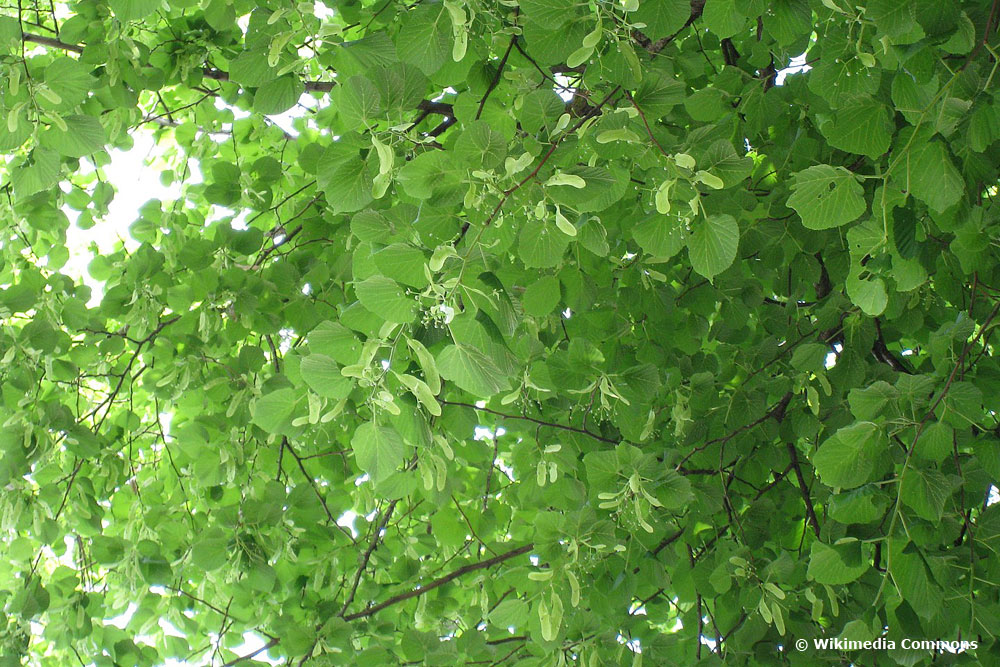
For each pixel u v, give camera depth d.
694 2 2.90
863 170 2.72
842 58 1.82
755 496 3.33
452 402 2.17
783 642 2.67
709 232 1.70
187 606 3.56
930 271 1.82
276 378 3.03
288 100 2.03
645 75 1.85
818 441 3.09
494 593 3.46
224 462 3.16
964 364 2.15
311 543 3.44
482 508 3.70
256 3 2.40
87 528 3.26
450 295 1.45
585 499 2.96
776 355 3.11
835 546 1.90
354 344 1.57
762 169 3.23
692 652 3.00
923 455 1.90
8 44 2.07
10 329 2.85
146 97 3.90
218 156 3.85
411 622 3.72
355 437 1.55
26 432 2.82
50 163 2.16
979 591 2.16
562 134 1.67
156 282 3.06
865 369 2.76
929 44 1.57
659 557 3.04
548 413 3.11
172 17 3.05
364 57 1.87
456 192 1.57
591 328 3.21
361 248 1.66
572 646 2.63
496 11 2.02
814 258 3.15
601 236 1.77
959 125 1.58
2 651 3.04
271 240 3.60
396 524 3.64
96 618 3.55
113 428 3.68
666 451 2.78
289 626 3.12
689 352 3.24
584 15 1.71
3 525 2.87
